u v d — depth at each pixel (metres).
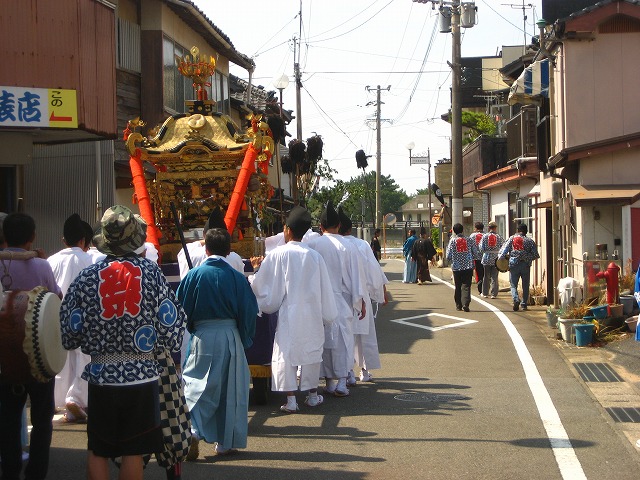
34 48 10.96
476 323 15.61
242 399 6.78
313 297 8.38
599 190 14.62
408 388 9.73
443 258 37.62
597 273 13.45
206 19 19.61
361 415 8.37
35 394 6.01
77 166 15.01
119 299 4.90
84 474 6.40
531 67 18.17
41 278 6.40
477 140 30.00
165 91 17.97
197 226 10.41
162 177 10.16
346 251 9.54
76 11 11.41
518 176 22.61
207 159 10.04
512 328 14.73
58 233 14.93
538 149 19.34
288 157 14.63
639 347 11.67
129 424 4.93
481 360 11.52
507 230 26.86
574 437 7.34
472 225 37.31
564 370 10.62
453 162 25.64
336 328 9.27
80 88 11.41
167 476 5.95
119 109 16.70
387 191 114.88
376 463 6.65
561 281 13.85
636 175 15.02
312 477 6.30
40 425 6.02
